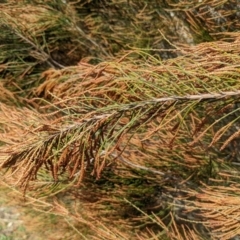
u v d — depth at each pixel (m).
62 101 1.96
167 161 3.05
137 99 1.89
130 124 1.85
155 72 1.91
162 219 3.22
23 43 4.23
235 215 2.01
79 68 3.24
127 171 3.10
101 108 1.85
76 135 1.89
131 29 4.11
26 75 4.36
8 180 2.93
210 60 1.94
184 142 2.96
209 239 3.32
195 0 3.39
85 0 4.30
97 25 4.32
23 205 3.54
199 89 1.79
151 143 2.94
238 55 1.87
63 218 3.61
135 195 3.28
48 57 4.34
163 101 1.81
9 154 1.92
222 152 3.11
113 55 4.28
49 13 4.22
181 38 3.81
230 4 3.29
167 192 3.33
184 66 1.97
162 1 3.72
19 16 4.23
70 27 4.30
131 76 1.92
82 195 3.27
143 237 3.34
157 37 3.85
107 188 3.19
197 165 3.02
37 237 3.65
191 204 3.31
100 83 2.13
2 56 4.24
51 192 3.25
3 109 2.67
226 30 3.40
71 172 2.05
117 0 4.07
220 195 2.21
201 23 3.44
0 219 4.93
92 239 3.48
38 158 1.94
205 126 2.93
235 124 3.03
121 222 3.28
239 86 1.75
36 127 2.04
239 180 3.05
